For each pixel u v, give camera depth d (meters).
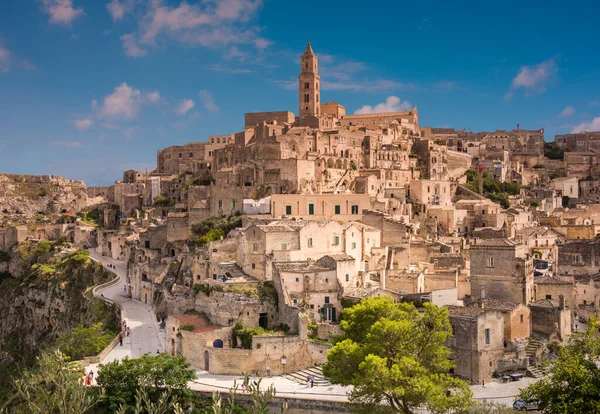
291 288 115.06
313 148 197.50
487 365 95.75
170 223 171.38
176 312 128.00
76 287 189.75
